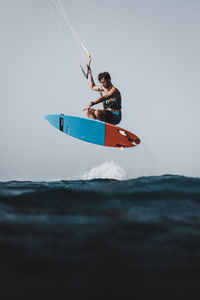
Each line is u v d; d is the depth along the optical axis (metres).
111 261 1.21
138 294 1.01
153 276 1.11
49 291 1.01
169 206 2.05
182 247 1.34
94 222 1.69
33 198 2.31
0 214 1.84
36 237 1.45
